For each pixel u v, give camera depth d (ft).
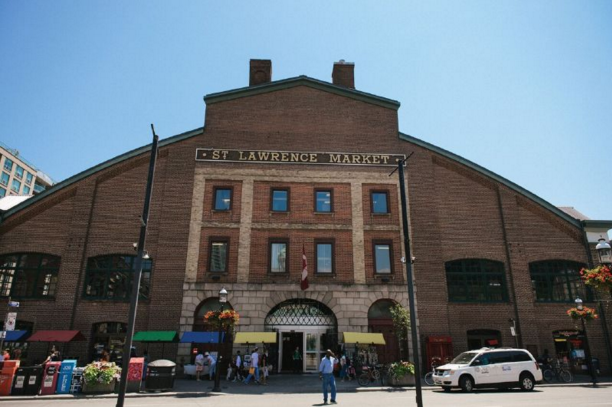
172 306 80.28
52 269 83.41
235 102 95.25
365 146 94.07
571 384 70.03
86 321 79.92
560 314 87.40
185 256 83.41
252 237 85.76
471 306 86.07
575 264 91.25
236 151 91.35
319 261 85.51
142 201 87.61
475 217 92.17
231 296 81.66
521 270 89.04
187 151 90.68
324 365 49.01
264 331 80.74
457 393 58.44
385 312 84.17
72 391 57.26
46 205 86.69
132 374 59.36
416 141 95.20
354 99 97.45
